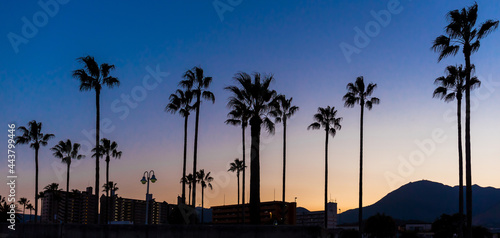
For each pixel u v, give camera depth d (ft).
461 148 129.49
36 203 221.87
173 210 71.46
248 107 87.15
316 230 37.78
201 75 142.72
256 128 83.51
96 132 129.80
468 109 93.04
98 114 130.82
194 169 134.92
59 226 49.83
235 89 87.35
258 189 78.38
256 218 76.38
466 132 92.68
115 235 45.16
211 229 40.78
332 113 192.34
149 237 43.14
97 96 131.44
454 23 93.50
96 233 46.14
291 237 38.17
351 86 160.86
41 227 51.72
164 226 42.83
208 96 141.49
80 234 47.88
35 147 225.35
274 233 38.70
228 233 40.04
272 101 88.63
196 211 72.33
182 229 41.83
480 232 293.23
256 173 79.51
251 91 85.66
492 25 89.56
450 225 351.05
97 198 125.29
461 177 128.47
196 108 141.38
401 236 331.98
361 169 153.99
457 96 129.08
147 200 118.52
